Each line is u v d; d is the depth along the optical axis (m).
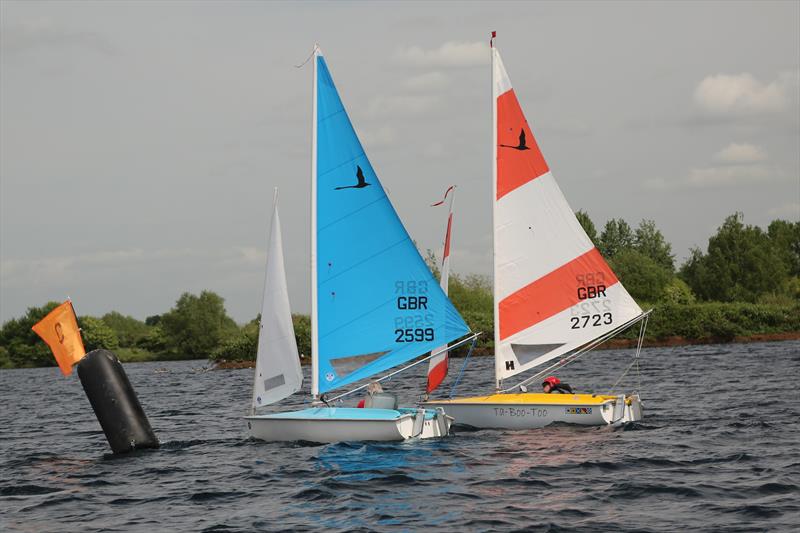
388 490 26.23
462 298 124.62
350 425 33.81
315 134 35.41
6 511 25.72
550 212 39.50
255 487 27.52
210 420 49.59
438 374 41.06
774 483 25.44
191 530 22.58
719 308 123.06
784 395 49.78
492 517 22.75
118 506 25.84
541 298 39.41
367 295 35.81
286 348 35.84
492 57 39.41
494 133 39.38
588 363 88.75
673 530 21.00
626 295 39.50
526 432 36.06
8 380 131.75
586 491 25.39
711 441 33.38
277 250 36.28
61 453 37.62
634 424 38.12
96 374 35.84
